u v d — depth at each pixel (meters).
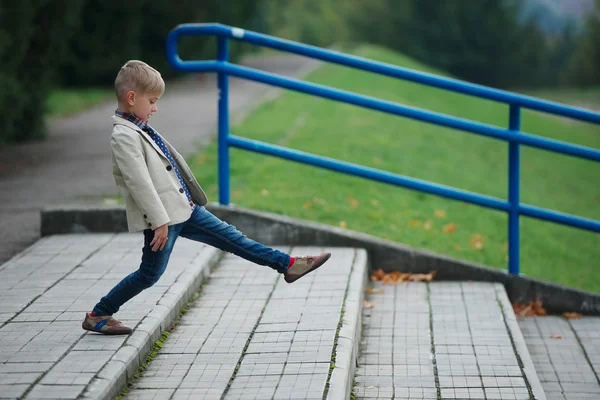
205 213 7.05
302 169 16.16
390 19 90.44
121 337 6.91
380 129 24.80
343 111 27.80
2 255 9.95
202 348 7.16
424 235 13.40
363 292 9.30
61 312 7.54
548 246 16.45
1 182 14.75
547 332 9.49
